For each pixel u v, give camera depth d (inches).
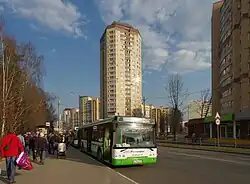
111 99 2901.1
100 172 636.1
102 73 3073.3
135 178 589.0
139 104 3053.6
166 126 3846.0
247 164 825.5
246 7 2640.3
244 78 2613.2
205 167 765.3
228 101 3011.8
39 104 1574.8
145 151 772.6
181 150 1496.1
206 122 2397.9
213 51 3757.4
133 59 3041.3
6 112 964.0
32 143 906.1
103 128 885.2
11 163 476.7
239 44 2815.0
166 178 586.9
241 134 1934.1
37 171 645.3
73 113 4279.0
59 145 975.6
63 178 548.1
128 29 3021.7
